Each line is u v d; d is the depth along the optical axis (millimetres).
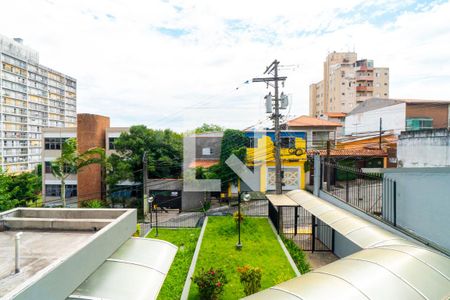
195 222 19609
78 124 25750
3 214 7418
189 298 8570
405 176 8297
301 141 26953
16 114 55594
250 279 8398
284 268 10297
